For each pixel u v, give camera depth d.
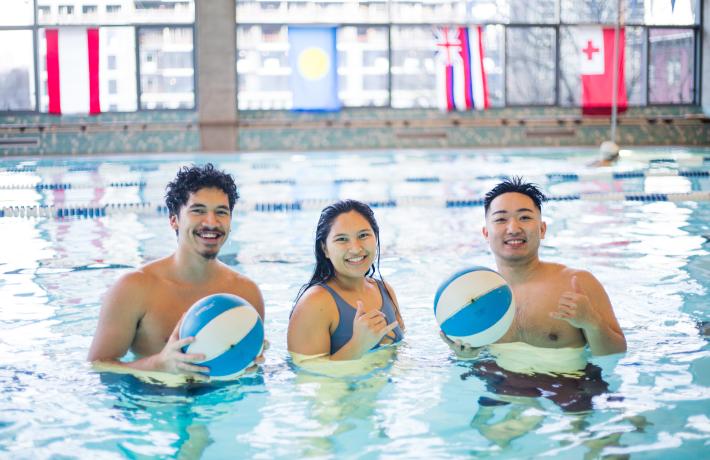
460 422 2.28
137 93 15.13
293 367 2.77
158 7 14.98
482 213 7.19
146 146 14.99
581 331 2.93
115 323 2.78
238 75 15.42
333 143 15.44
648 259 4.86
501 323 2.71
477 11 15.80
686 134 16.06
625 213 6.91
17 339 3.23
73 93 14.48
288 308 3.73
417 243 5.62
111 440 2.18
